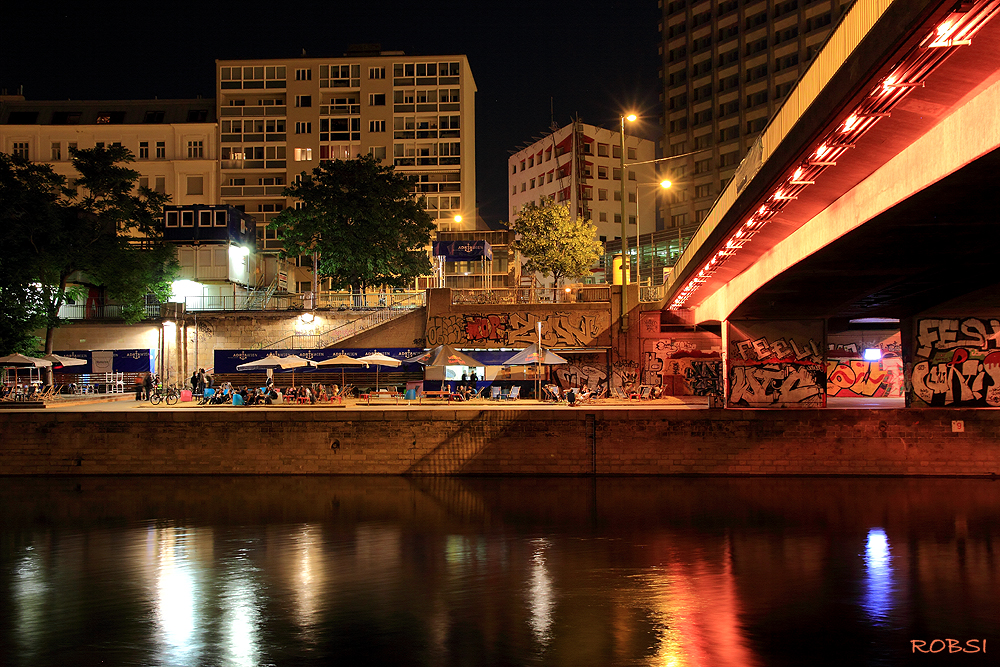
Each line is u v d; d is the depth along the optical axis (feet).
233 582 66.49
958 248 65.10
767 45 301.22
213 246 184.03
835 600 61.62
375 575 67.92
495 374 147.43
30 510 91.04
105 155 159.02
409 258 185.06
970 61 35.17
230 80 314.96
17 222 146.20
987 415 100.99
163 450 106.01
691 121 331.36
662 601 61.62
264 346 160.97
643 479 102.73
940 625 56.90
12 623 57.98
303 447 105.50
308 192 178.91
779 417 102.78
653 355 147.02
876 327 143.54
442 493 97.60
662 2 348.18
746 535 79.10
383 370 147.95
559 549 75.15
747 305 100.99
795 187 57.93
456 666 50.39
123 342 162.91
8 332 144.36
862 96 39.75
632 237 289.94
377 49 323.37
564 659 51.34
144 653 52.70
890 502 91.04
